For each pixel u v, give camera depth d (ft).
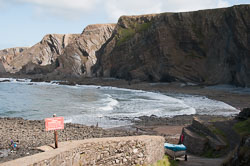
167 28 347.97
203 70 306.76
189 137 56.85
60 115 126.62
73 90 280.10
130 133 83.66
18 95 227.40
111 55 433.07
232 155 26.96
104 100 192.44
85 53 524.52
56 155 21.45
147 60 359.46
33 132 70.85
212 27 313.53
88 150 25.50
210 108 149.28
